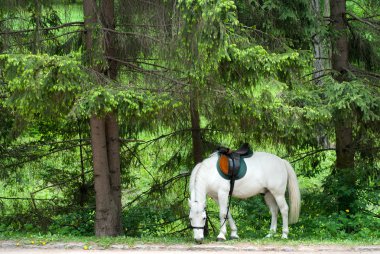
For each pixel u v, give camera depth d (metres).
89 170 16.97
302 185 22.06
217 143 16.42
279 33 14.61
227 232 16.08
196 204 12.54
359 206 15.62
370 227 15.14
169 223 16.94
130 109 11.92
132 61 14.54
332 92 14.59
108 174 14.38
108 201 14.32
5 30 13.91
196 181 12.98
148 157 17.16
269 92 12.80
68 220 16.17
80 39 14.80
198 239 12.39
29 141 17.00
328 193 16.62
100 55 13.09
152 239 12.98
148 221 16.67
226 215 13.21
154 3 13.63
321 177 22.64
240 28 13.16
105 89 11.76
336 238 14.15
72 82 11.48
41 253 11.72
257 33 14.55
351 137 16.91
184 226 17.39
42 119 14.09
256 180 13.44
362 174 16.17
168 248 12.15
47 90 11.39
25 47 13.80
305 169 17.80
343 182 16.16
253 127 14.05
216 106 13.09
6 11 13.77
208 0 10.99
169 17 13.27
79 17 16.16
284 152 17.20
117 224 14.55
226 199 13.15
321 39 16.31
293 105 14.34
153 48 13.75
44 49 14.20
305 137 14.58
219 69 12.39
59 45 14.79
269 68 11.86
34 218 16.39
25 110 11.95
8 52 13.54
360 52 17.45
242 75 12.27
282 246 12.26
